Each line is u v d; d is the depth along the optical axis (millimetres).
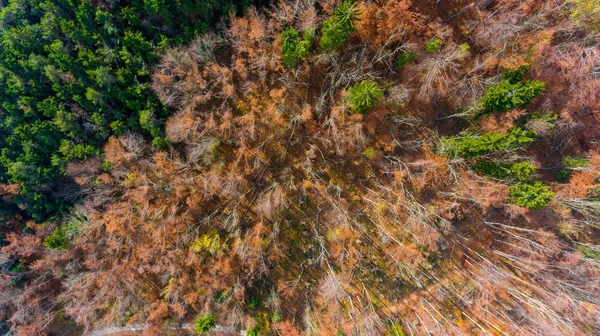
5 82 29812
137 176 30234
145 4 26656
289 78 30844
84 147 29953
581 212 30953
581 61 28250
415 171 32094
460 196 31688
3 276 31859
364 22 27984
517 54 28594
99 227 30906
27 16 30250
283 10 27594
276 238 32688
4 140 31344
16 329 32344
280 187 32312
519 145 29016
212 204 32562
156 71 29047
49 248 30406
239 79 31078
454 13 30484
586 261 32344
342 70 30000
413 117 31844
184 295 32375
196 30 27969
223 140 31688
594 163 29938
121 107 30531
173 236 31359
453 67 28656
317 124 31578
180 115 29828
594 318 32656
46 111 29266
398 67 29938
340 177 32656
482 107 28391
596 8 27266
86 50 28625
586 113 30609
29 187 30391
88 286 31891
